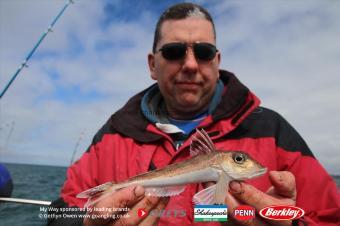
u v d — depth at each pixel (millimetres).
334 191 530
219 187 473
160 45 617
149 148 600
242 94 595
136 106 673
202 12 618
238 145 575
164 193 502
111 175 594
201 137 527
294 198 450
